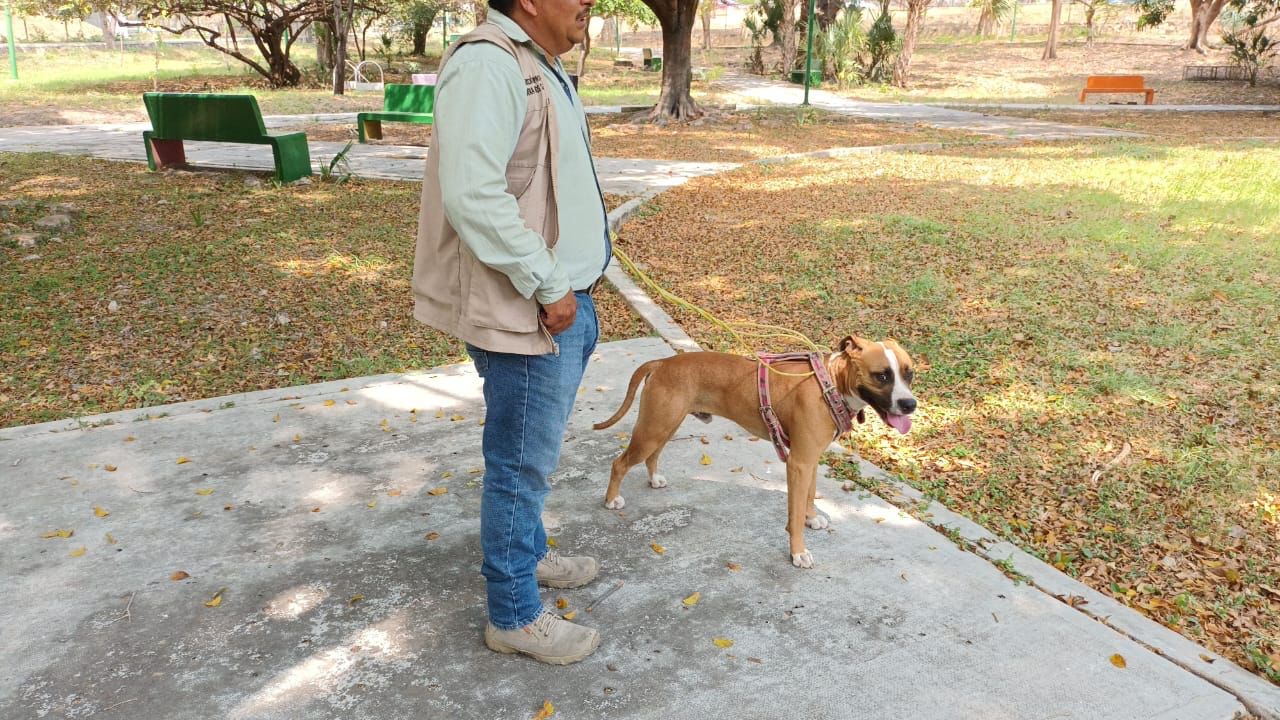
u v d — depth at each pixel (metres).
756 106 26.33
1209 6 44.69
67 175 13.02
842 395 3.50
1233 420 5.25
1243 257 8.69
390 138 18.33
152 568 3.66
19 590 3.50
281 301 7.64
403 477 4.47
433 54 48.56
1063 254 8.98
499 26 2.54
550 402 2.83
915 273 8.44
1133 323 6.91
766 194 12.75
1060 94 33.06
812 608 3.42
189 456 4.70
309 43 62.53
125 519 4.05
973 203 11.74
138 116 22.09
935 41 58.28
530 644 3.08
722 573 3.65
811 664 3.10
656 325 7.02
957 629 3.30
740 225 10.73
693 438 4.96
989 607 3.44
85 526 3.99
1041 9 76.50
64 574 3.61
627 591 3.53
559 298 2.62
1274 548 4.02
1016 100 30.39
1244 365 6.04
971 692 2.96
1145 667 3.10
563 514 4.12
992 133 20.39
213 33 29.47
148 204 11.12
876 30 36.16
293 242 9.49
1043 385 5.80
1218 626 3.46
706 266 8.92
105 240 9.39
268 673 3.04
